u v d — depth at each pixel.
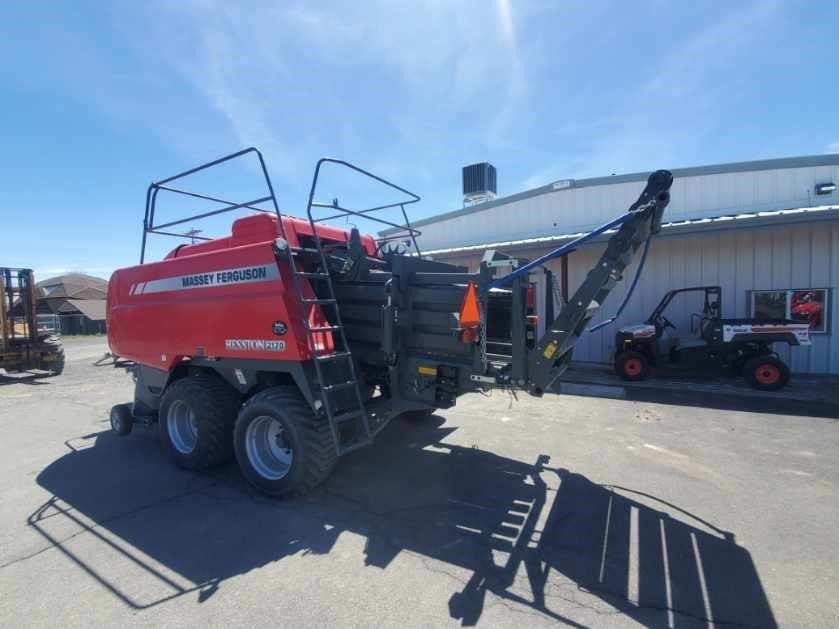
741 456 4.87
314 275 3.97
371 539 3.36
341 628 2.43
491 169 19.20
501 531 3.45
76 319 39.50
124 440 6.06
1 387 10.70
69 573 3.00
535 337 4.49
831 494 3.94
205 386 4.79
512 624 2.44
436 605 2.61
